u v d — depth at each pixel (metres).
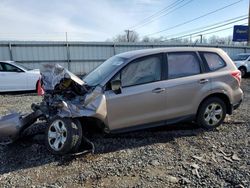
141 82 4.42
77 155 3.95
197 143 4.43
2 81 10.86
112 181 3.22
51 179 3.31
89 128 4.36
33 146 4.34
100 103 4.05
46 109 4.39
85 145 4.29
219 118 5.18
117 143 4.44
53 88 4.35
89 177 3.33
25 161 3.86
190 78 4.80
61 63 18.70
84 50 19.30
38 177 3.37
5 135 4.21
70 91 4.30
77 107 3.95
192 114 4.88
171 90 4.59
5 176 3.40
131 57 4.46
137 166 3.61
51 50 18.30
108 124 4.19
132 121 4.36
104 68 4.73
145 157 3.89
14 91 11.20
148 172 3.43
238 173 3.32
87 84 4.39
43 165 3.71
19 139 4.64
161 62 4.63
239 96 5.33
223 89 5.06
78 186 3.13
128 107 4.28
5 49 17.00
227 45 24.03
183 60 4.84
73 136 3.84
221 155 3.93
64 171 3.52
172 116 4.68
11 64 11.09
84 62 19.42
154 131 5.02
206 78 4.93
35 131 5.03
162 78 4.59
